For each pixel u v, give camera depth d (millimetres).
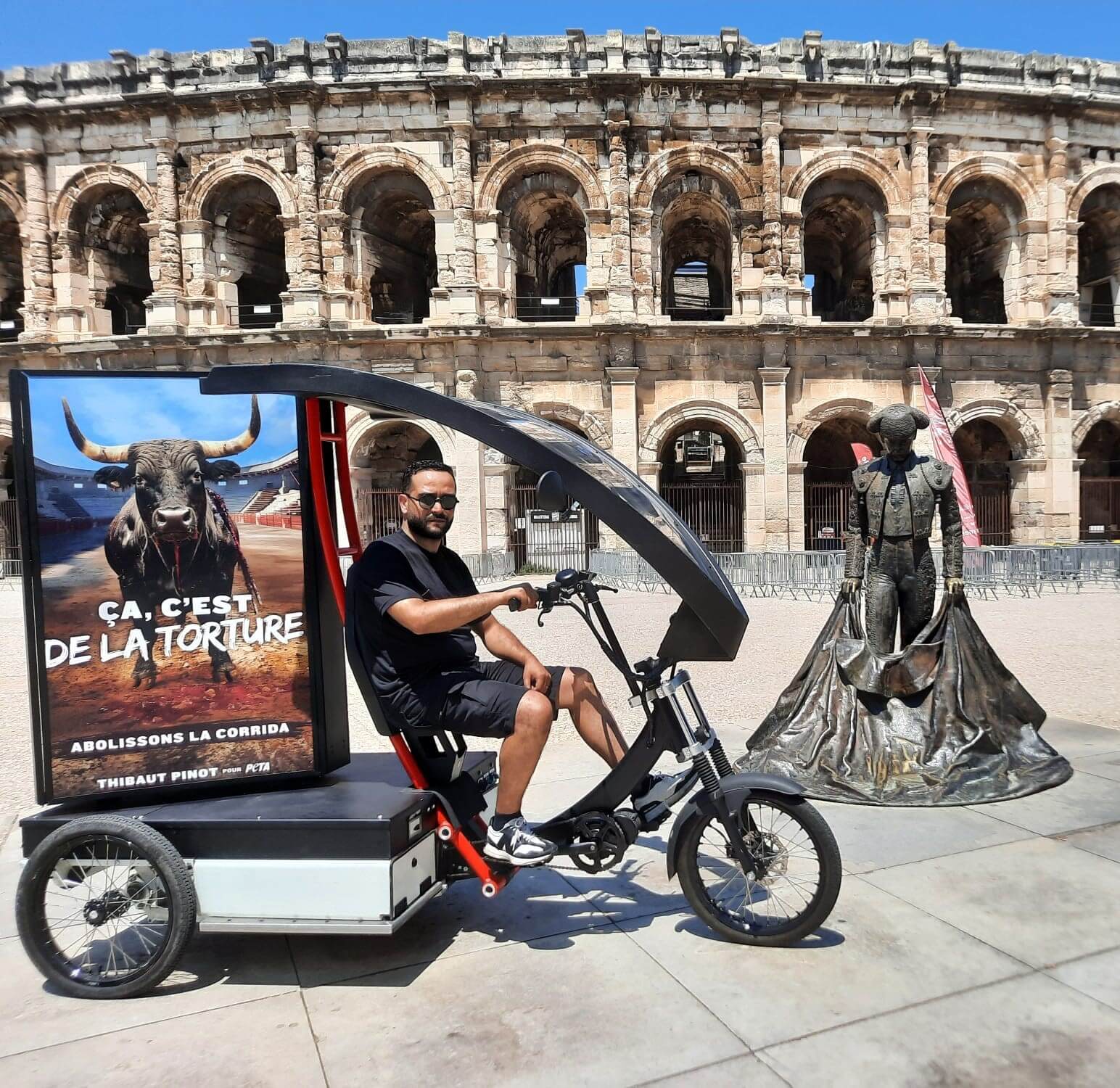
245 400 4695
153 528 4562
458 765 5039
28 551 4398
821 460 38312
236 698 4727
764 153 29203
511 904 5137
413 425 31938
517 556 30281
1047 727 9148
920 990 4004
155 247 29438
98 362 29500
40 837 4371
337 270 29344
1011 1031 3652
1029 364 30578
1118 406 31234
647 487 5172
